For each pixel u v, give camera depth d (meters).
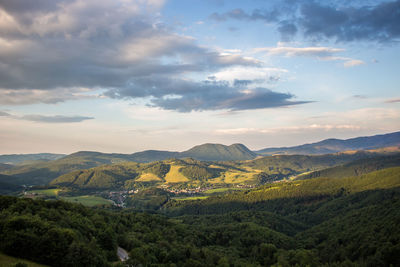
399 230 108.94
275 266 104.81
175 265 85.25
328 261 118.00
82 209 115.81
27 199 98.19
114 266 70.12
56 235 65.75
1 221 67.25
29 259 60.47
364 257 105.19
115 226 111.06
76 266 61.47
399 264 88.94
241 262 110.44
